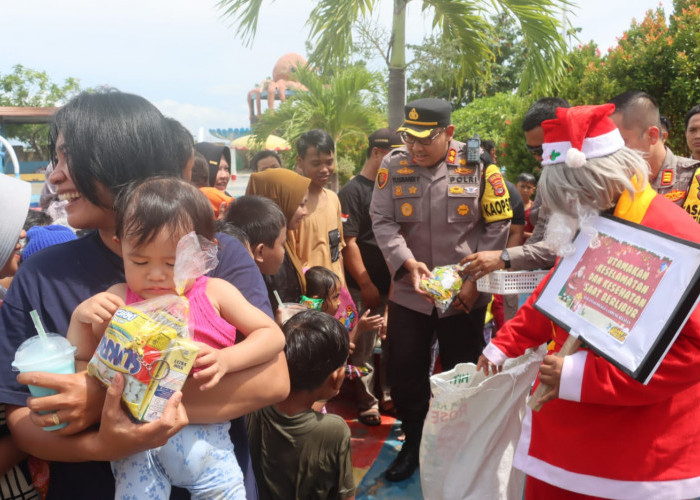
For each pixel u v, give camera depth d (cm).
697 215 265
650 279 151
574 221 175
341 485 199
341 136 1301
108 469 129
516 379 223
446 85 783
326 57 691
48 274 127
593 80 768
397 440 348
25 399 119
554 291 178
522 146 856
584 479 172
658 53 714
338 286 307
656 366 146
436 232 299
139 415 108
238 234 206
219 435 129
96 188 125
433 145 287
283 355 139
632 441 165
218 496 126
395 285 312
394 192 306
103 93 132
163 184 119
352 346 308
